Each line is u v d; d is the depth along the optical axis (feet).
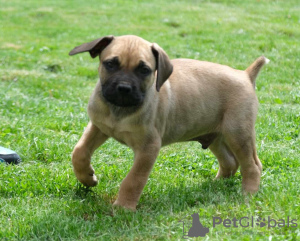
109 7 55.88
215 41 39.04
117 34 43.21
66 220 12.38
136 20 48.73
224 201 13.65
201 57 34.86
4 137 19.34
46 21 50.14
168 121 13.98
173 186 15.19
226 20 45.93
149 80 12.78
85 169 14.06
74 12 53.83
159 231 11.80
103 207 13.32
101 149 18.54
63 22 49.57
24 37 43.52
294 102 25.53
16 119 21.52
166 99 13.69
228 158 16.10
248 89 14.99
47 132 20.08
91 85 29.78
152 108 13.10
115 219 12.56
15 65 33.94
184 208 13.33
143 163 13.16
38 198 14.03
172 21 47.14
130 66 12.46
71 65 34.30
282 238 11.09
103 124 13.28
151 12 52.11
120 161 17.58
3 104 23.89
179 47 37.50
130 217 12.47
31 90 27.71
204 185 15.35
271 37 39.60
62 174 15.58
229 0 56.90
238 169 17.35
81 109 23.62
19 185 14.76
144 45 12.90
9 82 29.40
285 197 13.41
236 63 33.40
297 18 46.65
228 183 15.83
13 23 49.39
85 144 13.88
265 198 13.61
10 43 40.98
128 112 12.85
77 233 11.85
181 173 16.67
